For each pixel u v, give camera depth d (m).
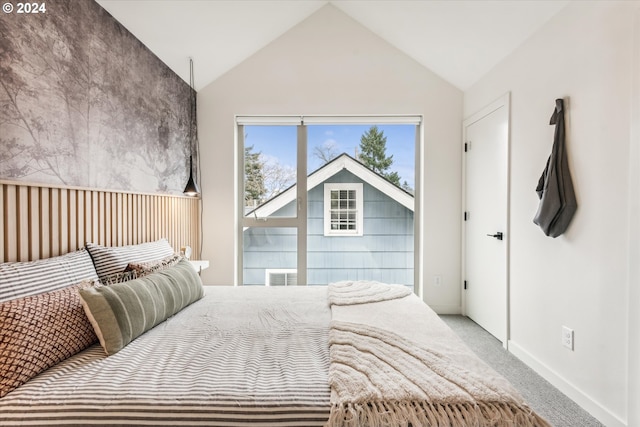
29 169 1.44
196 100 3.29
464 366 1.12
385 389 0.97
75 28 1.71
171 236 2.77
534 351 2.19
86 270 1.56
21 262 1.34
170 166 2.76
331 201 3.50
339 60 3.29
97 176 1.88
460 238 3.35
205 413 0.92
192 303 1.92
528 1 1.99
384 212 3.51
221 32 2.69
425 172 3.33
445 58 3.01
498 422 0.90
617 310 1.54
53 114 1.57
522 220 2.33
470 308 3.18
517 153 2.39
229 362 1.17
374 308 1.77
